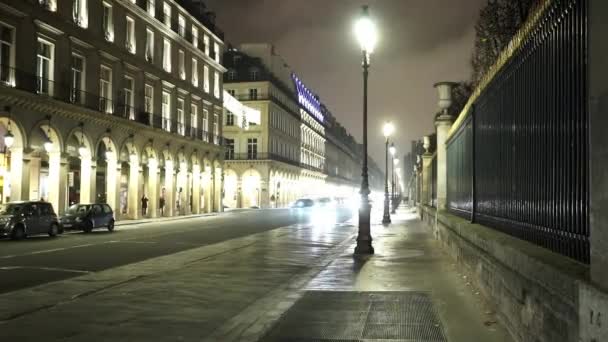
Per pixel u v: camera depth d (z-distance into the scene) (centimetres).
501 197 910
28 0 3300
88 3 3944
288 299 1021
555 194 603
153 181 4912
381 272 1309
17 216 2528
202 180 6078
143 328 802
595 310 377
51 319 859
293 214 5922
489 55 2836
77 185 4012
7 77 3162
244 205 8425
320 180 12875
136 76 4622
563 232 576
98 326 813
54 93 3547
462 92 3572
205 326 816
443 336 710
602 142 382
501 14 2780
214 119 6469
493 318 793
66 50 3684
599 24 386
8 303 988
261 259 1711
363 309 884
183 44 5550
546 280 514
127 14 4475
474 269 1027
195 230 3241
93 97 3981
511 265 681
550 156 618
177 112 5466
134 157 4575
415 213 5597
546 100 628
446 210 2017
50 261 1656
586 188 507
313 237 2641
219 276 1335
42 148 3481
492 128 987
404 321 797
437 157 2189
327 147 14112
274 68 9644
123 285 1195
